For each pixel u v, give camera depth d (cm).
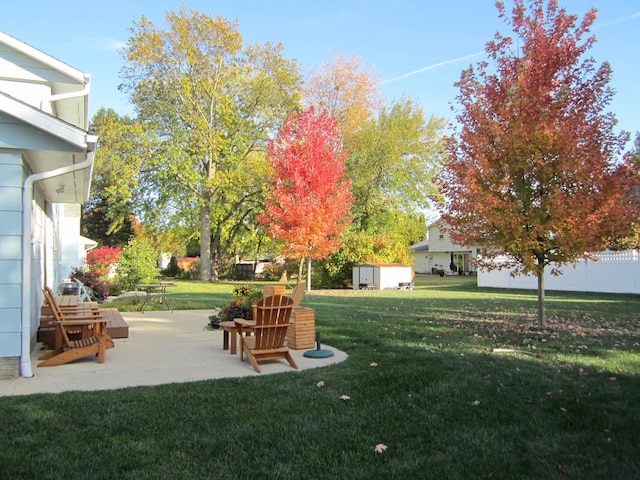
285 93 2897
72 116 1013
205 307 1404
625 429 397
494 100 980
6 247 551
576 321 1077
